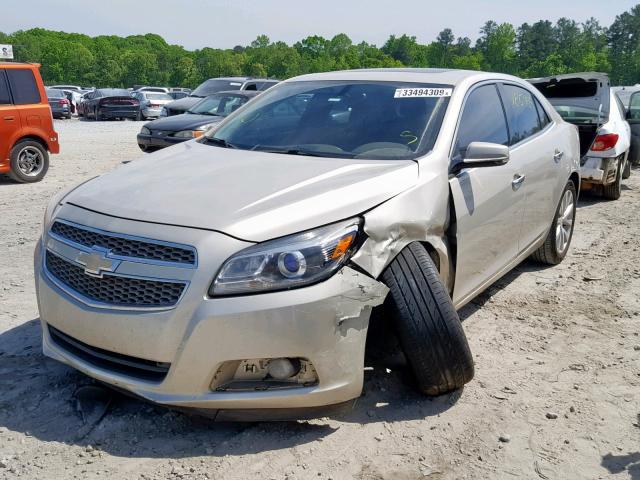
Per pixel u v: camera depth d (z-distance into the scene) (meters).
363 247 3.12
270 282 2.89
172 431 3.19
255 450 3.06
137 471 2.89
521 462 3.06
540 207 5.25
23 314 4.67
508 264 4.85
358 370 3.10
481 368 4.02
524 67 170.25
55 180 11.30
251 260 2.89
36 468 2.88
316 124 4.27
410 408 3.48
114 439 3.12
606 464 3.06
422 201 3.52
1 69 10.50
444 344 3.31
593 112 9.17
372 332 3.60
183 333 2.87
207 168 3.69
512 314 4.96
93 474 2.86
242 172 3.56
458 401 3.58
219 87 18.25
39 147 11.05
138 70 165.38
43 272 3.36
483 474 2.96
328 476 2.90
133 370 3.07
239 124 4.57
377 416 3.39
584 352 4.30
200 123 12.77
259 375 2.99
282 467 2.95
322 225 3.06
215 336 2.85
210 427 3.23
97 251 3.07
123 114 31.22
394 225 3.28
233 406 2.96
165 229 2.99
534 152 5.05
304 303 2.89
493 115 4.66
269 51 170.50
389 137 4.01
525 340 4.48
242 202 3.13
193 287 2.87
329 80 4.75
